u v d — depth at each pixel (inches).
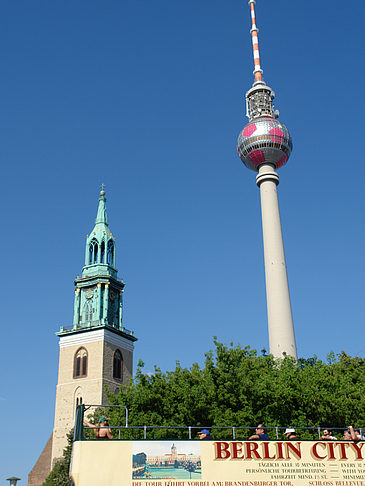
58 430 3981.3
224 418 1616.6
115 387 4170.8
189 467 825.5
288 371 1813.5
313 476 855.1
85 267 4603.8
